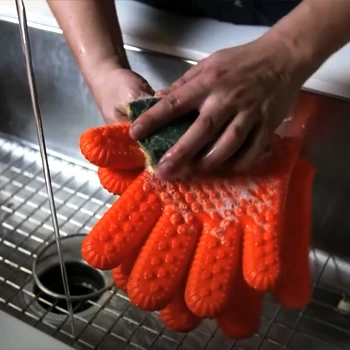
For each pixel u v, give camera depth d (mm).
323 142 606
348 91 570
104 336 596
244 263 412
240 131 430
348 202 635
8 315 394
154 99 445
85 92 717
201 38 641
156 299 396
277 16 646
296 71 467
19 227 720
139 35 644
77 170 785
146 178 444
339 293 661
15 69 742
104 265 404
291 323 619
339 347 600
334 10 482
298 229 475
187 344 586
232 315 449
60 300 635
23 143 808
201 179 447
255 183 450
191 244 422
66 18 584
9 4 697
